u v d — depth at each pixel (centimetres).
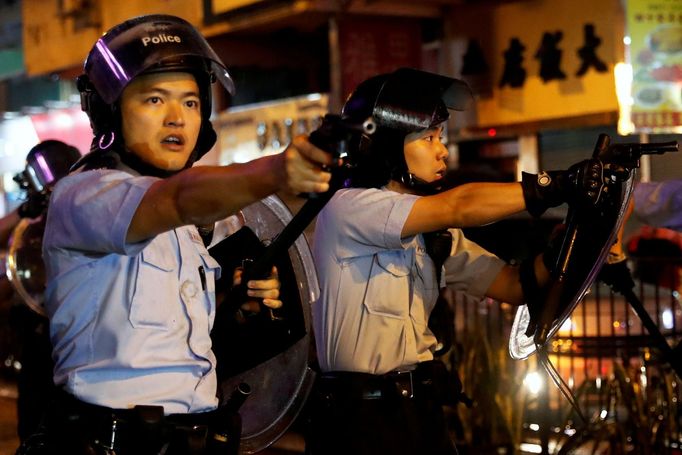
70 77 1380
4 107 1733
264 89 1145
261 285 352
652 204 477
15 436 825
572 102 876
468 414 645
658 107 788
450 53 967
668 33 784
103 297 301
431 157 399
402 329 394
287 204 363
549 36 888
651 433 604
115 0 1197
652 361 633
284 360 369
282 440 740
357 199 383
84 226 287
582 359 734
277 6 930
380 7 906
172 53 314
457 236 419
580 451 658
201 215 268
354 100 398
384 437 387
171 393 304
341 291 395
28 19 1388
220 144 1142
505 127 928
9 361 991
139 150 321
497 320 734
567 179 343
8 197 1750
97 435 296
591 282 370
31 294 537
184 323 311
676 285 696
